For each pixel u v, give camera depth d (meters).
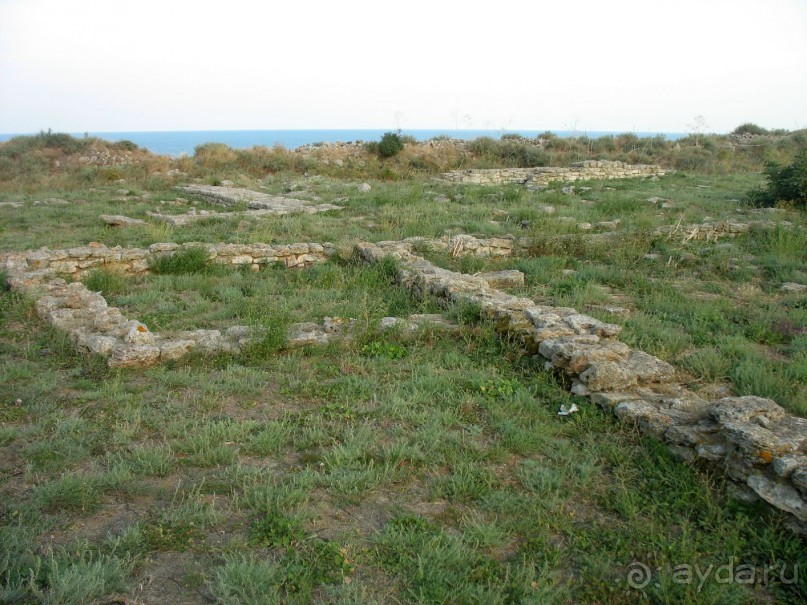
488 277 9.34
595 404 5.08
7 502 3.59
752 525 3.58
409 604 2.91
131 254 9.88
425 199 18.62
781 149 33.81
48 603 2.76
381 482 3.92
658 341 6.69
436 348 6.49
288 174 27.02
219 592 2.89
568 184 22.55
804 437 3.88
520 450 4.41
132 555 3.18
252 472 3.95
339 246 11.12
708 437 4.19
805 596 3.09
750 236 12.74
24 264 9.17
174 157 32.47
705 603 3.00
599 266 10.65
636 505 3.78
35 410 4.83
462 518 3.59
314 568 3.11
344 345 6.38
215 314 7.56
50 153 30.31
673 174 26.72
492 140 33.72
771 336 7.04
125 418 4.64
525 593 3.01
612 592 3.07
